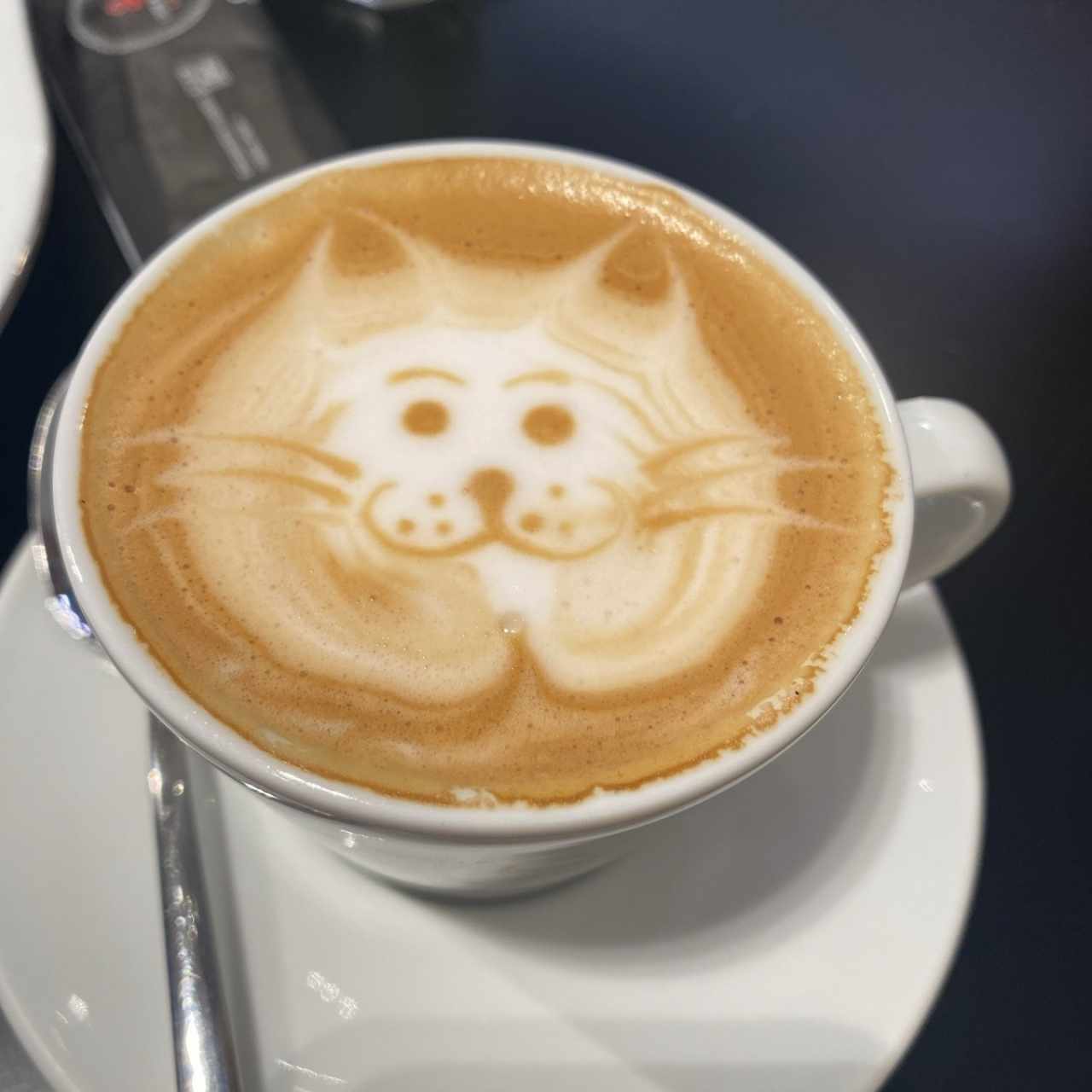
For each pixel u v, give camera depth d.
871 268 0.24
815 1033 0.14
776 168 0.26
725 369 0.17
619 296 0.17
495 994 0.14
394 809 0.12
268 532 0.15
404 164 0.18
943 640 0.17
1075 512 0.22
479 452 0.16
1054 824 0.19
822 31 0.29
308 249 0.17
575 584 0.15
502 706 0.14
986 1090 0.17
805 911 0.15
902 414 0.16
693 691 0.14
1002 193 0.26
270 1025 0.14
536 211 0.18
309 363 0.16
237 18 0.26
